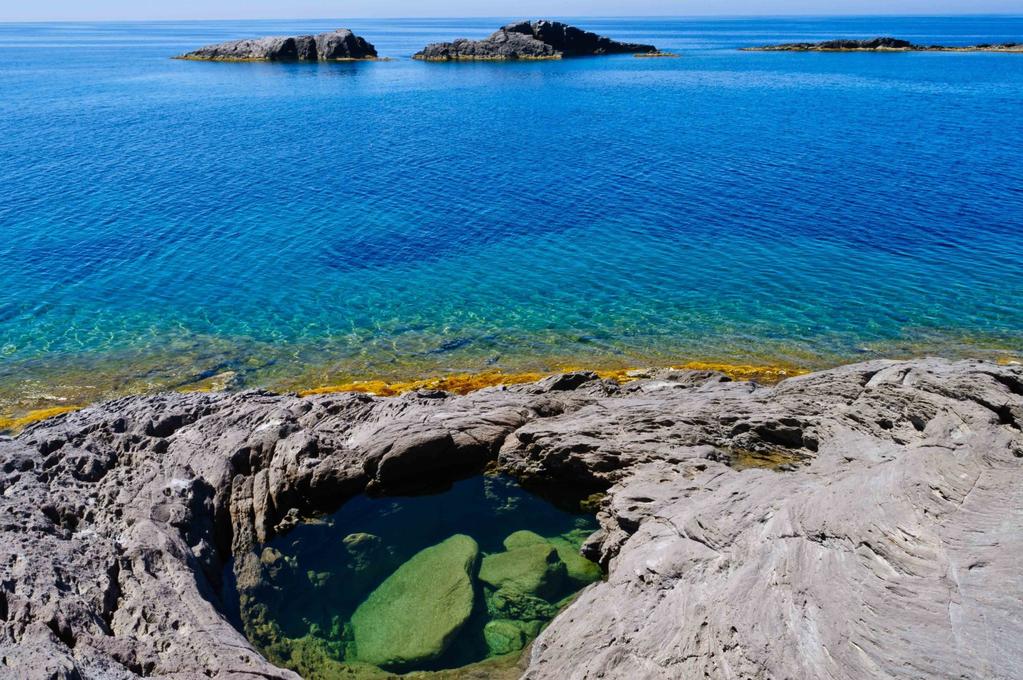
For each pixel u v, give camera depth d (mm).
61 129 76188
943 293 34438
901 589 10922
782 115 85375
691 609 12727
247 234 44188
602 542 17859
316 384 27469
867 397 17391
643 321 32562
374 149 68062
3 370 28203
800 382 19688
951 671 9594
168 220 46500
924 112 86062
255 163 62125
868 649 10305
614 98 100688
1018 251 39469
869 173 56938
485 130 77938
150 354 29719
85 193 52094
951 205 47938
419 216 47875
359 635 16266
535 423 20578
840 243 41531
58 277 37125
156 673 12625
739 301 34312
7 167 58906
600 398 21656
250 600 16531
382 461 19375
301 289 36281
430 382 26562
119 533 16078
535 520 19891
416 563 17750
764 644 11148
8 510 15562
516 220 46906
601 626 13898
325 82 119188
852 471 15141
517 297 35344
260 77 127125
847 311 32906
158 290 35906
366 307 34344
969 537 11352
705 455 18109
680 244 42094
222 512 17984
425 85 115250
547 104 95562
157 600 14117
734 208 48531
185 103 96062
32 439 19078
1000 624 9922
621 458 19062
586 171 59531
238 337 31328
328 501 19344
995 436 13703
